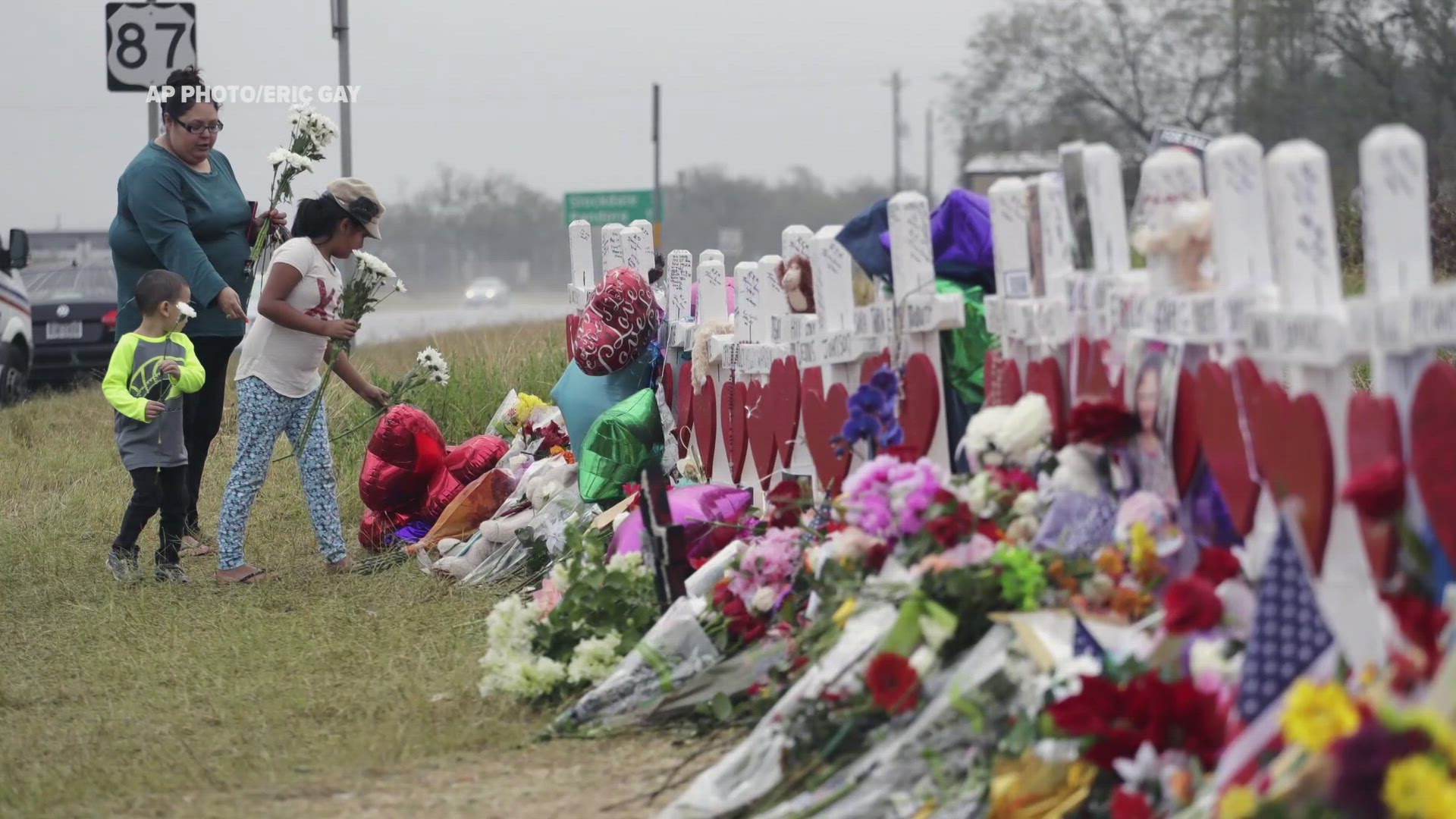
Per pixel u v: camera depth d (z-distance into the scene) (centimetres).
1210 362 540
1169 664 507
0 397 2806
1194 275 561
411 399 1719
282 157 1247
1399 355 442
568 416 1120
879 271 788
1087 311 620
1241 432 522
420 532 1225
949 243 775
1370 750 378
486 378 1770
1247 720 460
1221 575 523
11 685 881
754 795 575
